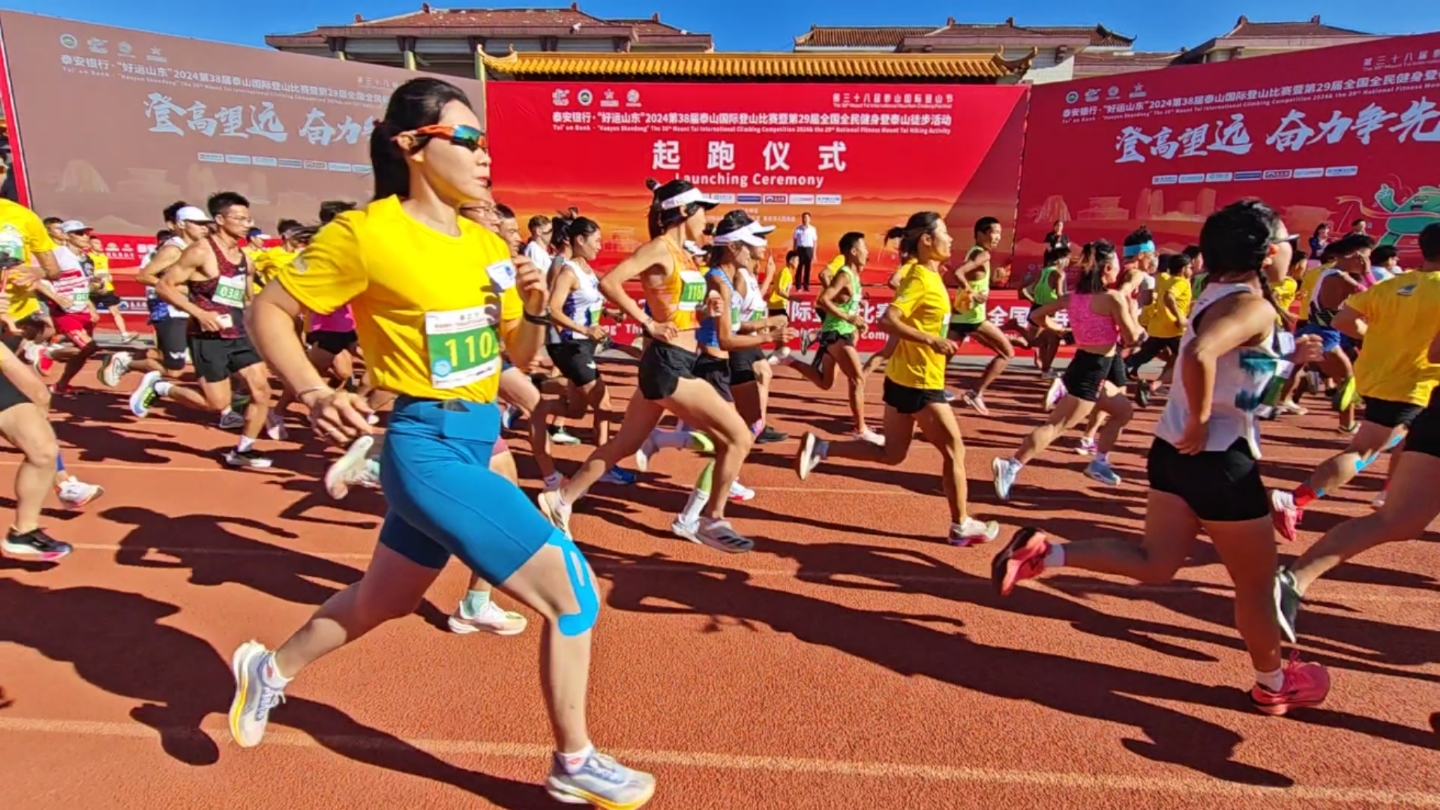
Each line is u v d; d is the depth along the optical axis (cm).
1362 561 500
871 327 1505
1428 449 370
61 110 1399
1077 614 426
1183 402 306
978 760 303
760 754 304
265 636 385
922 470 708
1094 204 1772
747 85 1672
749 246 513
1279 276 466
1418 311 463
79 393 977
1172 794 286
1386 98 1465
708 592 446
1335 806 280
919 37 3447
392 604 267
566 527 488
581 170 1711
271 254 733
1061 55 3142
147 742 304
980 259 914
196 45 1479
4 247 550
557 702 247
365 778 286
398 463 239
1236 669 371
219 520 541
